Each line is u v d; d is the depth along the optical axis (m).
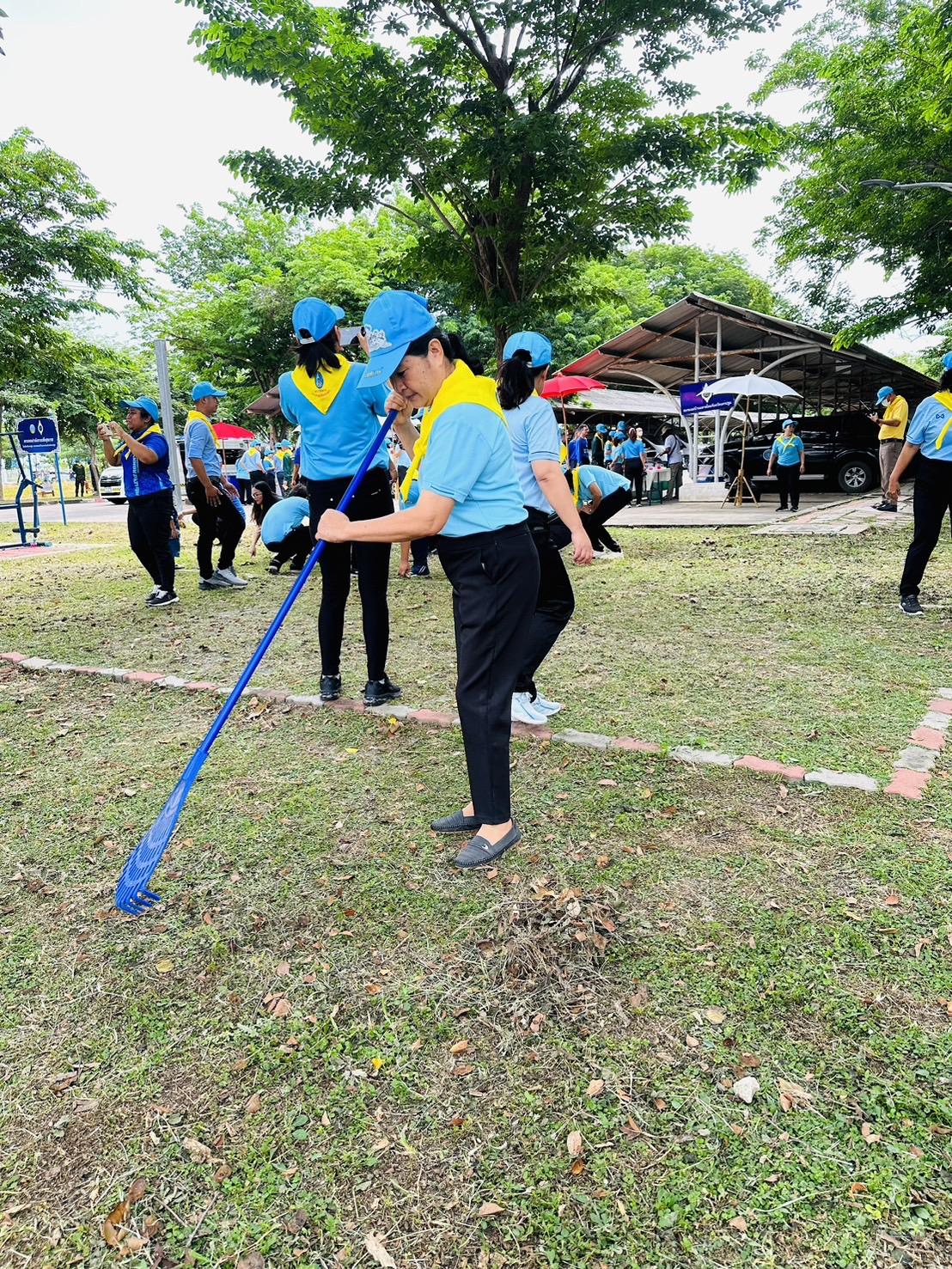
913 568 5.62
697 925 2.33
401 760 3.56
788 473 13.08
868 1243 1.46
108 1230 1.55
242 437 17.64
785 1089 1.78
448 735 3.81
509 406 3.48
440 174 9.98
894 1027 1.94
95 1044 2.02
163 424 10.78
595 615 6.13
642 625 5.75
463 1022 2.03
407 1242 1.50
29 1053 2.00
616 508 4.80
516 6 9.43
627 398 24.03
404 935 2.37
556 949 2.24
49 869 2.82
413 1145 1.70
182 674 4.96
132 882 2.42
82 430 33.94
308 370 3.92
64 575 9.41
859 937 2.25
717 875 2.57
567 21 9.45
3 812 3.25
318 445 4.05
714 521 12.45
